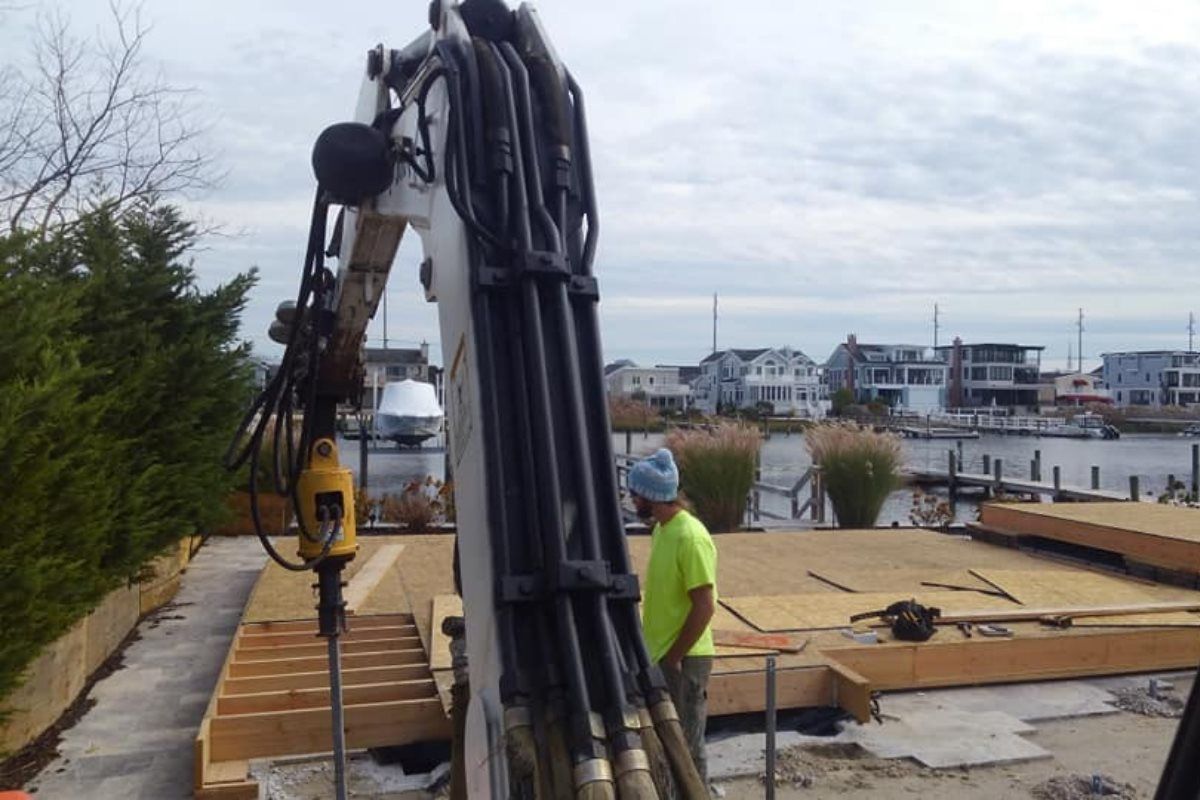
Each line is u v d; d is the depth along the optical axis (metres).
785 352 85.75
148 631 8.62
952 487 23.69
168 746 5.88
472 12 2.99
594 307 2.69
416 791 5.28
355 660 6.57
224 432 9.80
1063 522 10.82
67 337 6.25
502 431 2.51
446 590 8.91
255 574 11.06
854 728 6.22
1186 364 93.81
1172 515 11.20
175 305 8.49
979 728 6.23
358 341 4.02
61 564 5.23
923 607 7.44
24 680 4.79
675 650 4.52
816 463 15.55
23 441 4.52
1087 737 6.17
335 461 3.91
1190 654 7.46
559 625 2.34
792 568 10.35
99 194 12.77
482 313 2.57
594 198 2.83
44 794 5.20
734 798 5.27
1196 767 1.50
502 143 2.68
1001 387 88.88
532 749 2.22
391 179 3.27
